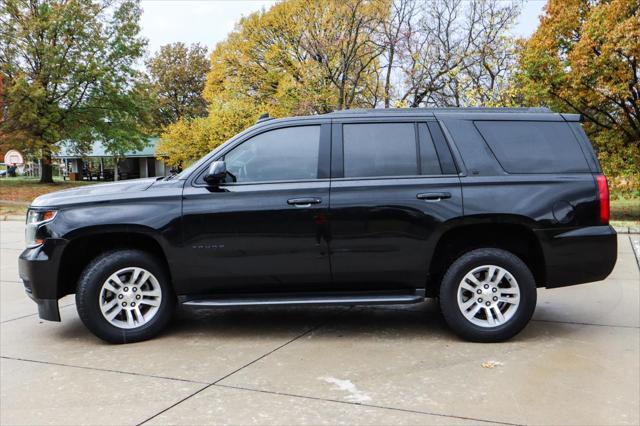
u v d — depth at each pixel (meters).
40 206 4.68
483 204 4.45
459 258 4.52
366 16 19.45
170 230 4.51
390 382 3.65
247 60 30.03
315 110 21.20
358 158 4.62
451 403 3.29
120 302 4.63
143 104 34.75
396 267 4.52
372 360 4.11
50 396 3.50
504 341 4.54
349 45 19.80
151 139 53.44
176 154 33.62
